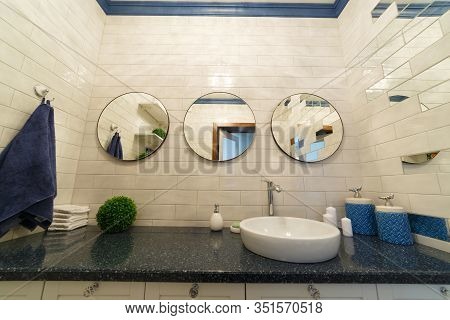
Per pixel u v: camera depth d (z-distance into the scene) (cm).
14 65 77
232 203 107
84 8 113
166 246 76
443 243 68
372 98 101
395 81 88
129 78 121
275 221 92
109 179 108
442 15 70
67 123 101
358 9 113
